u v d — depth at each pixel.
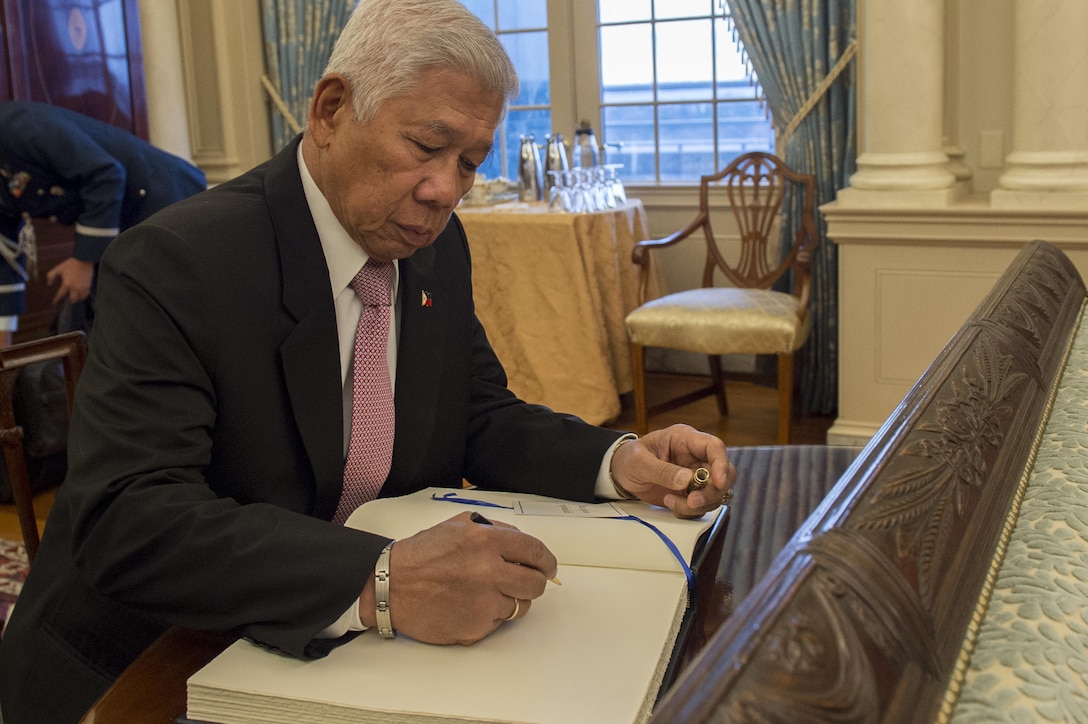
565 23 4.96
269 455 1.17
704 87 4.79
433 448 1.35
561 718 0.78
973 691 0.55
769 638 0.51
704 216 4.30
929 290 3.66
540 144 5.18
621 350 4.26
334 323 1.21
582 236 4.07
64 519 1.21
